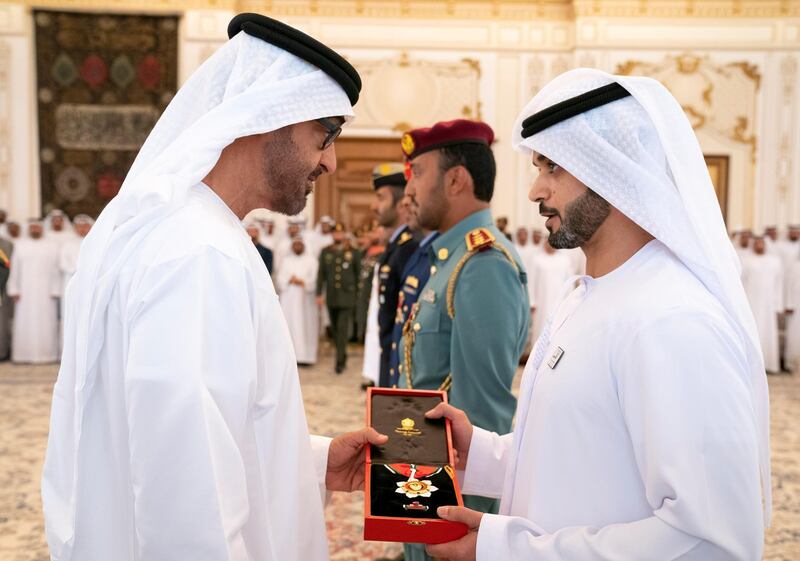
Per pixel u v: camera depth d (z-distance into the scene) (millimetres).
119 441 985
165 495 868
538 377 1113
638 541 901
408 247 2719
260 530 1007
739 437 879
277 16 8586
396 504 1077
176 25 8383
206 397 888
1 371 6730
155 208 966
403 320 2027
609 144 1038
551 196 1115
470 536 1027
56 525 1032
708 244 995
